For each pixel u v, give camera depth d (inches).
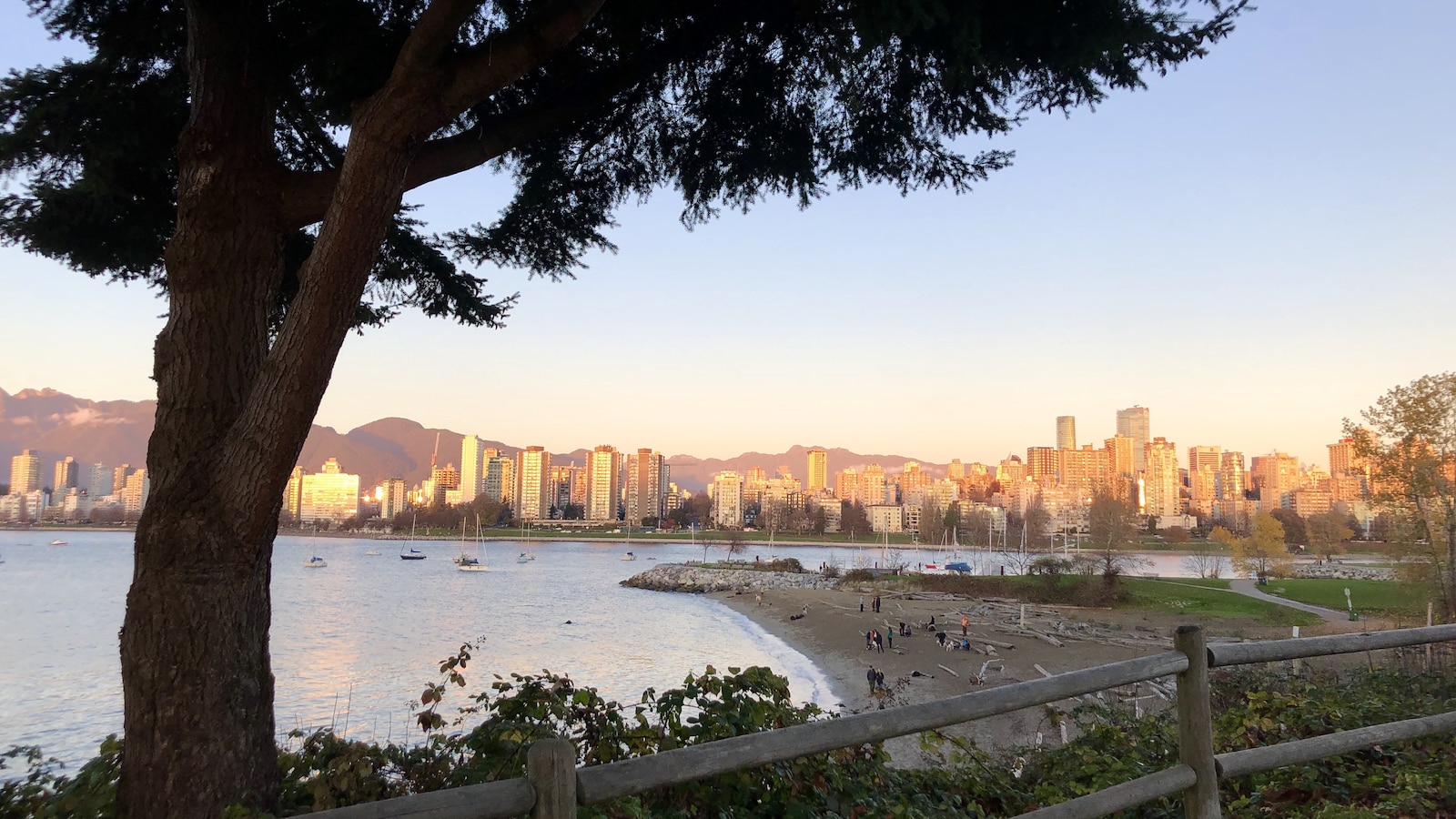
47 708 901.8
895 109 234.7
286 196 176.7
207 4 167.2
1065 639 1737.2
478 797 76.1
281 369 148.9
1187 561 5049.2
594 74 207.8
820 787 158.6
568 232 261.4
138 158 197.3
